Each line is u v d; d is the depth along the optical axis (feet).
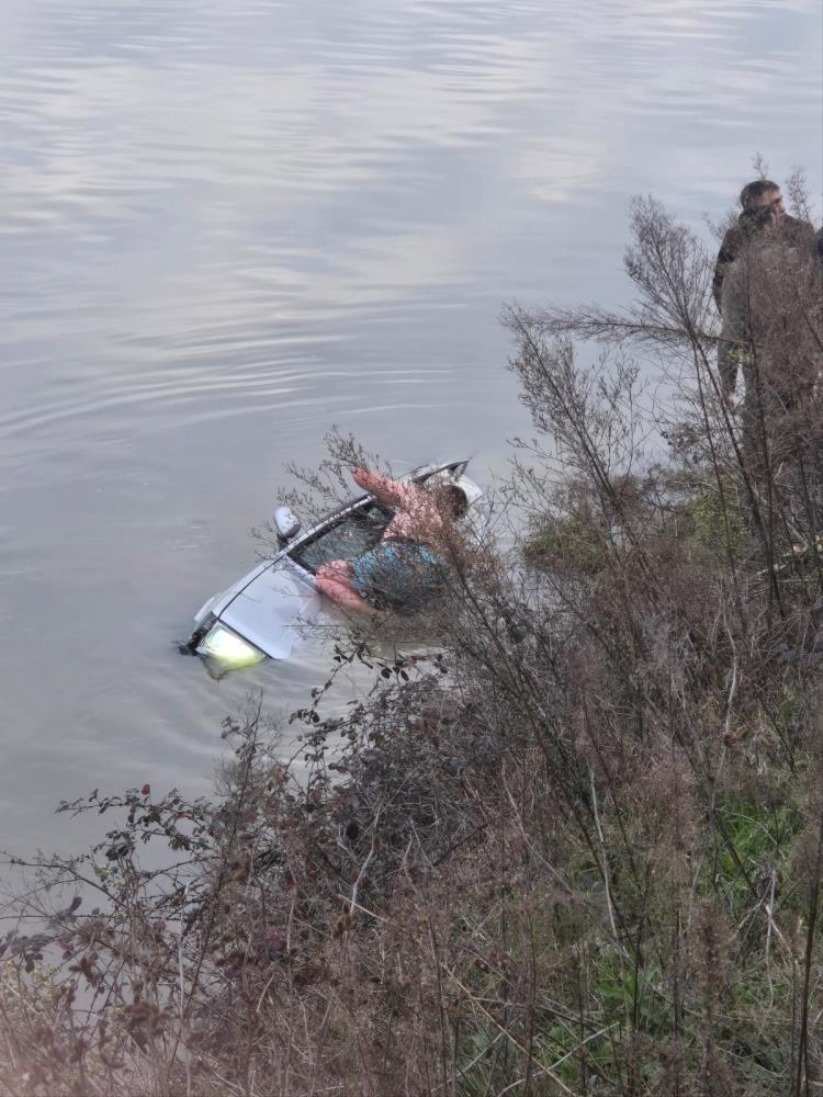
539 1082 12.76
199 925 16.56
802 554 21.07
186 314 56.08
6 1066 12.98
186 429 45.52
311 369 50.78
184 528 37.70
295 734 26.61
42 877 19.84
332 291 59.26
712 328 23.30
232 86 101.14
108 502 39.47
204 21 128.16
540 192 75.56
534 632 18.42
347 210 71.61
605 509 20.79
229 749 26.86
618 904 14.43
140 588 33.96
